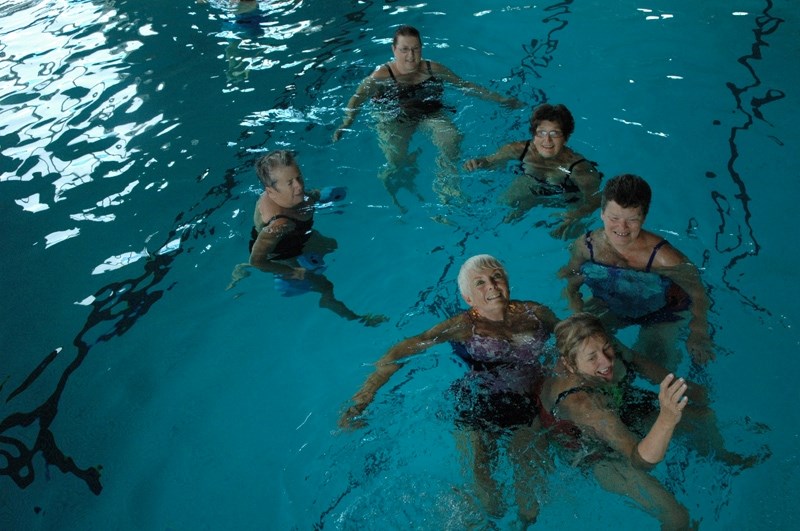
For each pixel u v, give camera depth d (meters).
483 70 5.86
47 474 3.30
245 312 4.07
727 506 2.76
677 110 5.17
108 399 3.65
